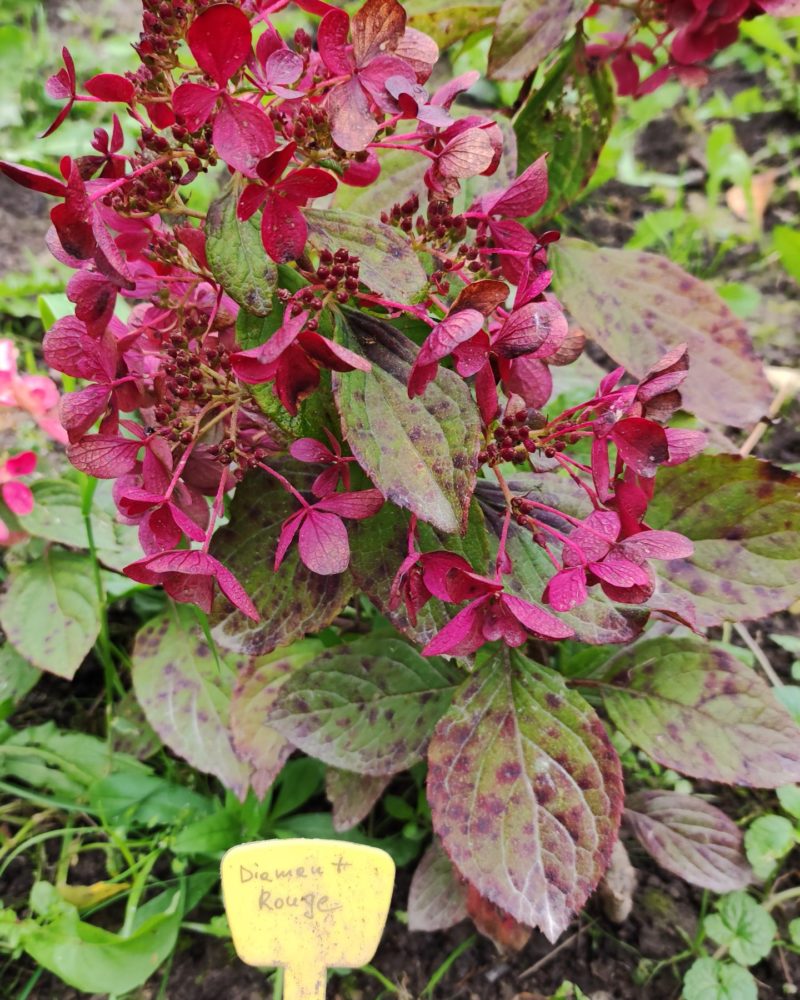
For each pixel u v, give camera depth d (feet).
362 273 1.05
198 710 1.60
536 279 1.04
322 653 1.42
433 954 1.53
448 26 1.71
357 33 0.97
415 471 1.03
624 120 3.08
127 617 1.93
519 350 1.01
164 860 1.60
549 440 1.12
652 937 1.55
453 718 1.28
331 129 0.98
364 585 1.24
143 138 1.01
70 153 2.75
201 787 1.69
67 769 1.64
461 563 1.02
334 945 1.11
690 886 1.62
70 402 1.06
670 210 2.78
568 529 1.28
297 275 1.09
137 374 1.15
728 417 1.66
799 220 2.73
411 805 1.66
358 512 1.10
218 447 1.12
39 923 1.47
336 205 1.48
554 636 0.98
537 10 1.49
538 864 1.20
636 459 1.04
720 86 3.26
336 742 1.37
